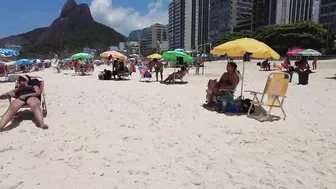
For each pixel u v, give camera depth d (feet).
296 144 14.57
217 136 15.67
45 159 12.21
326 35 192.44
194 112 21.81
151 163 11.93
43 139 14.71
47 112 20.97
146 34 561.02
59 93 31.24
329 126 17.92
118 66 53.78
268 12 293.02
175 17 474.90
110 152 13.06
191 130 16.75
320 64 102.89
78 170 11.20
